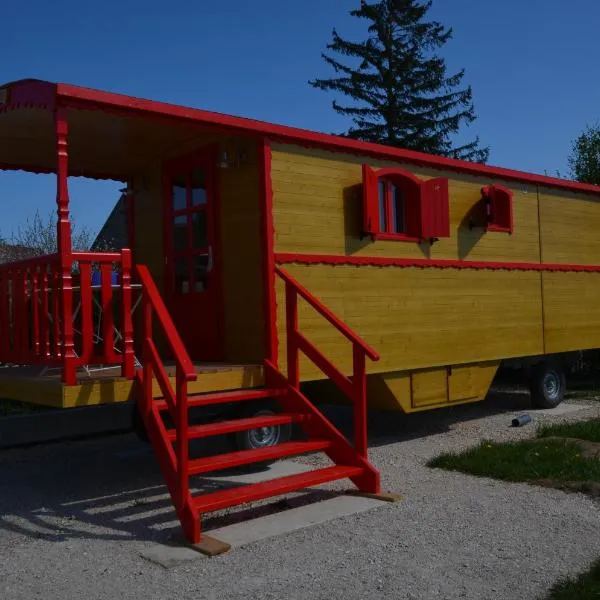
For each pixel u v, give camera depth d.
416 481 6.35
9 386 6.08
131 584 4.11
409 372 8.18
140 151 7.58
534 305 9.96
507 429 9.02
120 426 9.39
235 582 4.09
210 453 7.88
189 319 7.51
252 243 6.78
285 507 5.61
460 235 8.91
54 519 5.51
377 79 29.94
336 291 7.32
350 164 7.52
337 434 6.02
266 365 6.53
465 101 30.78
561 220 10.55
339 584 4.04
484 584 4.02
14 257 12.52
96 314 7.70
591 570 4.12
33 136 6.88
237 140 6.89
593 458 6.60
